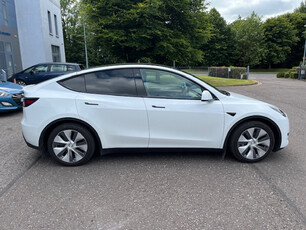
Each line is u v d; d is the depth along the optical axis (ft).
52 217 8.25
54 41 76.02
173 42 55.83
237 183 10.52
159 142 12.28
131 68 12.36
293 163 12.58
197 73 98.68
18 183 10.53
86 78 12.32
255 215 8.34
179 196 9.53
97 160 13.01
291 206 8.85
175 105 12.03
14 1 62.75
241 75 78.54
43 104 11.78
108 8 53.36
